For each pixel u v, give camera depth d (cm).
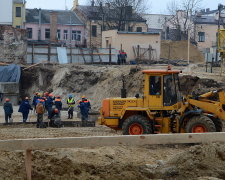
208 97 1842
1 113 3447
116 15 6950
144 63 5078
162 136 948
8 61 4619
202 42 8050
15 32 4628
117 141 931
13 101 4134
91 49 4888
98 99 3688
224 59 3534
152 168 1150
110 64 4850
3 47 4597
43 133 2134
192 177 1033
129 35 5309
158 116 1859
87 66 4297
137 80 3478
